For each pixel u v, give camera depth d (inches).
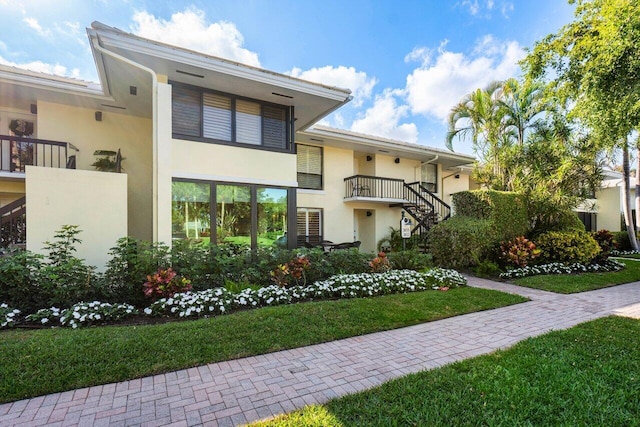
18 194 342.3
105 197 267.1
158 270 221.5
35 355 134.0
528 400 107.3
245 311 205.5
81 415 102.2
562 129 431.2
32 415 101.7
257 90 317.7
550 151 430.0
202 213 300.8
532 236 428.1
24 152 337.1
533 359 139.2
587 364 134.9
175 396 113.8
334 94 336.8
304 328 178.2
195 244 271.0
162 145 276.5
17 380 117.7
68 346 142.6
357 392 115.0
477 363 135.9
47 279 194.4
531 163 435.2
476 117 498.3
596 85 253.8
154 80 273.4
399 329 187.5
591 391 113.0
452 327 190.7
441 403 105.8
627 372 127.2
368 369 135.3
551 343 158.1
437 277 299.4
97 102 336.8
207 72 280.5
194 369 134.2
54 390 114.8
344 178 539.2
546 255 396.8
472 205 413.7
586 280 329.4
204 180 302.7
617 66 239.9
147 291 202.4
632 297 271.3
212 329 169.3
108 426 97.3
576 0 298.0
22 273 186.7
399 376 128.0
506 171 469.7
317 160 517.0
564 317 211.2
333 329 179.0
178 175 287.9
